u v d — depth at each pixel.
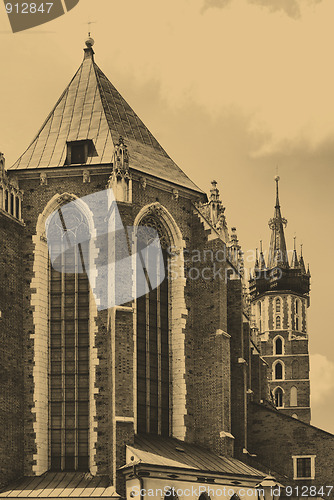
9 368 72.75
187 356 78.81
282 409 148.88
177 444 76.00
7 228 75.06
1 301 73.12
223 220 82.12
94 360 73.81
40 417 73.25
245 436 81.94
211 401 77.75
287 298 153.25
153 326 78.12
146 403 76.19
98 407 72.88
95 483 70.25
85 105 84.44
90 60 87.94
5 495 68.62
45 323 75.50
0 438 70.50
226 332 79.62
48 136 82.69
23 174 78.38
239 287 85.50
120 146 76.69
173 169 84.25
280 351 151.75
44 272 76.44
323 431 84.00
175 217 80.88
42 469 72.44
